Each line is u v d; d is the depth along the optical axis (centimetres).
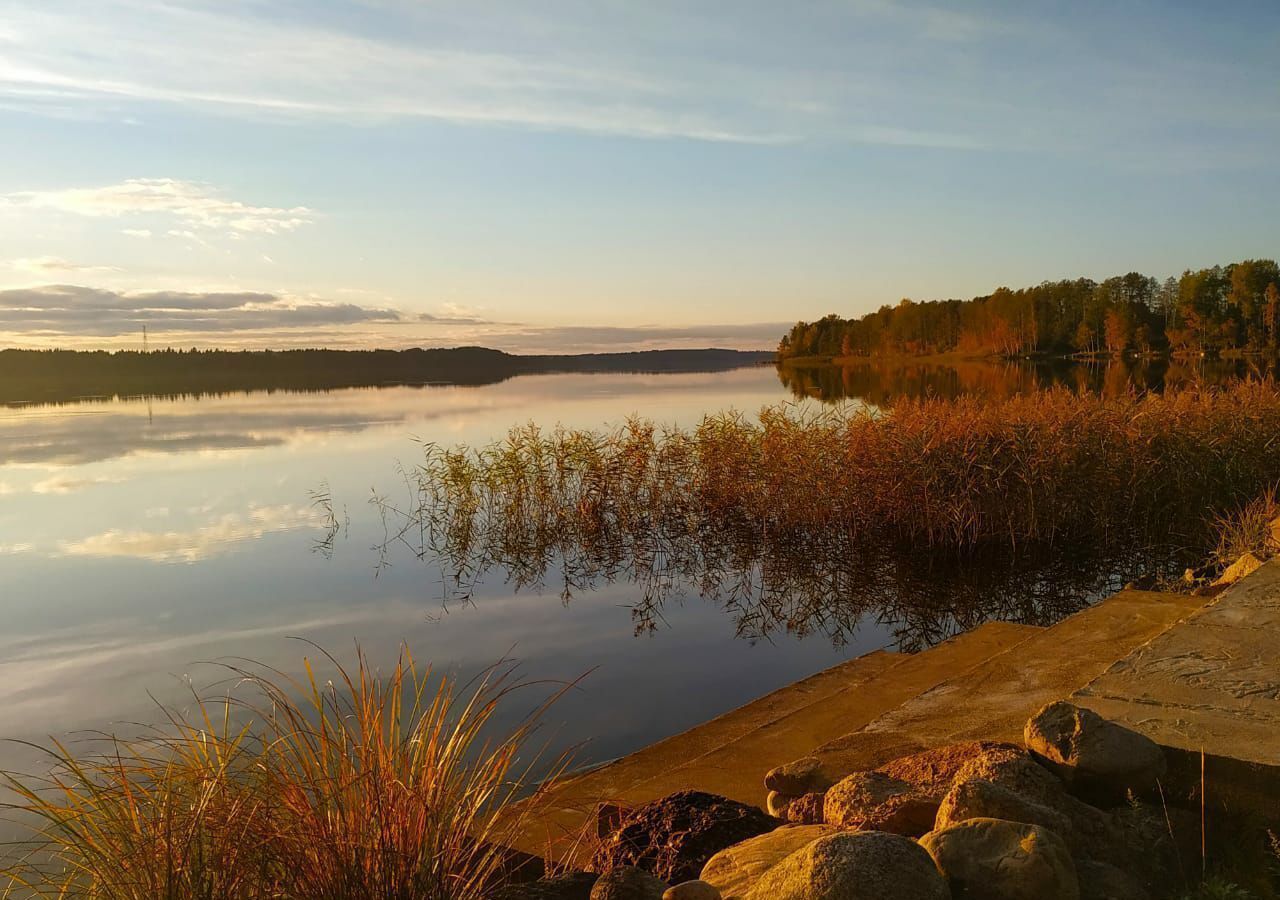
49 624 980
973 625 980
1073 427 1311
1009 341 9000
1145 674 351
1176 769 287
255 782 272
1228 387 1485
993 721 387
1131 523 1297
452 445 2478
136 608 1052
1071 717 306
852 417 1514
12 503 1758
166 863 241
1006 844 240
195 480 2009
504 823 369
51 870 309
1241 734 292
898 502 1327
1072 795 297
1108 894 243
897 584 1151
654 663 852
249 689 756
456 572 1245
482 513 1588
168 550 1367
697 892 240
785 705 589
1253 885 253
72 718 702
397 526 1537
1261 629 396
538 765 577
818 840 231
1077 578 1150
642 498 1547
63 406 5116
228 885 241
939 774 316
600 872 324
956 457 1312
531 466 1603
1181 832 278
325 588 1154
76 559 1309
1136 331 7869
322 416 3834
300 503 1739
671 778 457
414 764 279
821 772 359
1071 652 471
